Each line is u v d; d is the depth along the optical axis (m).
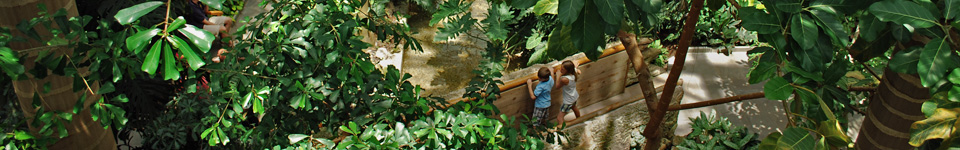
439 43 11.62
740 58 12.41
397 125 4.95
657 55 10.56
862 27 3.41
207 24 8.88
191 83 4.84
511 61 10.91
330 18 5.38
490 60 9.92
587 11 3.08
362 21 5.73
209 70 5.10
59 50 4.41
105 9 6.04
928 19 3.14
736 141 9.89
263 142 5.67
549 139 7.11
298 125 5.77
